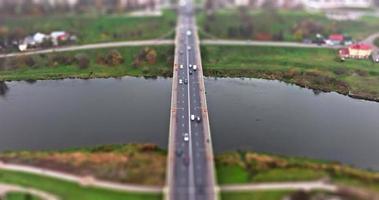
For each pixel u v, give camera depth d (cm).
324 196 19512
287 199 19462
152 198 19725
